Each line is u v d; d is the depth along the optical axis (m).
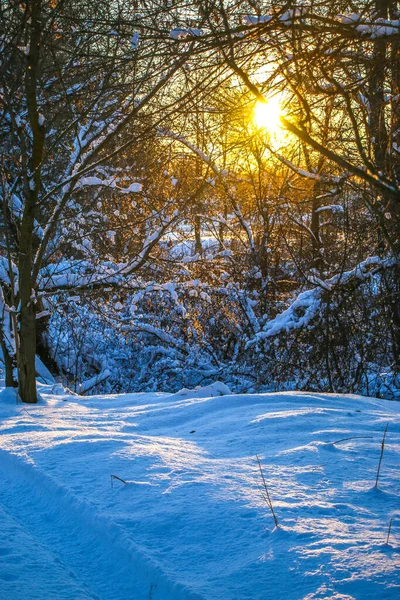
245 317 16.52
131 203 14.74
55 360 17.02
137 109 6.75
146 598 3.45
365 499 4.56
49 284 14.20
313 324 14.05
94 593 3.54
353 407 8.46
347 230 13.22
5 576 3.68
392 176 4.89
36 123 9.16
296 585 3.28
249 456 5.92
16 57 7.52
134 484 4.97
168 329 17.28
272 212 17.73
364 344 13.78
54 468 5.57
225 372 16.30
